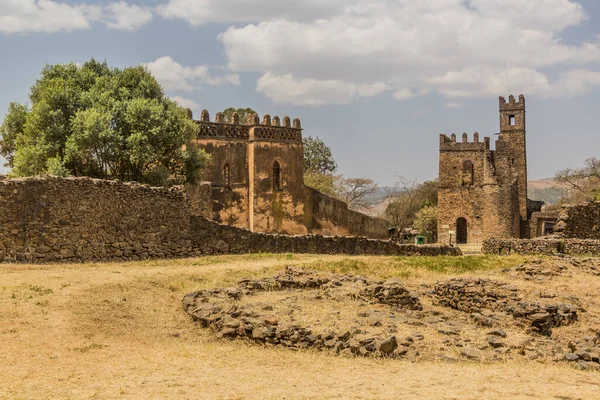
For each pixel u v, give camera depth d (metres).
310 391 12.58
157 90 45.31
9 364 14.12
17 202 26.23
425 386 12.92
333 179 104.75
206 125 53.41
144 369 14.23
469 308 21.75
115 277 23.69
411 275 27.55
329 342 16.23
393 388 12.77
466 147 104.06
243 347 16.77
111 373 13.82
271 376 13.79
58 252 27.38
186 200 33.75
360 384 13.10
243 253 35.06
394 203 116.19
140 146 39.62
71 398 12.02
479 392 12.52
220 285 23.80
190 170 44.84
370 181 111.19
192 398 12.10
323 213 57.91
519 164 115.50
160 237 32.22
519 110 115.94
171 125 42.69
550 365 15.26
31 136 39.56
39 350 15.23
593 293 24.36
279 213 55.31
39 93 43.72
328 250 37.94
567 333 19.25
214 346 16.83
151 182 40.84
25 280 21.70
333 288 21.97
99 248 29.25
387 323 17.88
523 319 19.31
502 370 14.44
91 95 41.09
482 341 16.70
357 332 16.80
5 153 45.72
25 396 12.10
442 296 22.75
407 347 15.85
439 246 42.56
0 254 25.59
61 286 21.12
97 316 18.45
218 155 53.47
